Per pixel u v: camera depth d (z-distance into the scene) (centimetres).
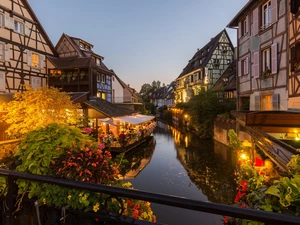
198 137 2177
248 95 1440
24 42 1869
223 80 2597
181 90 4316
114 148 1477
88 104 1812
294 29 898
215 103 2053
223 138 1672
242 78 1522
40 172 236
